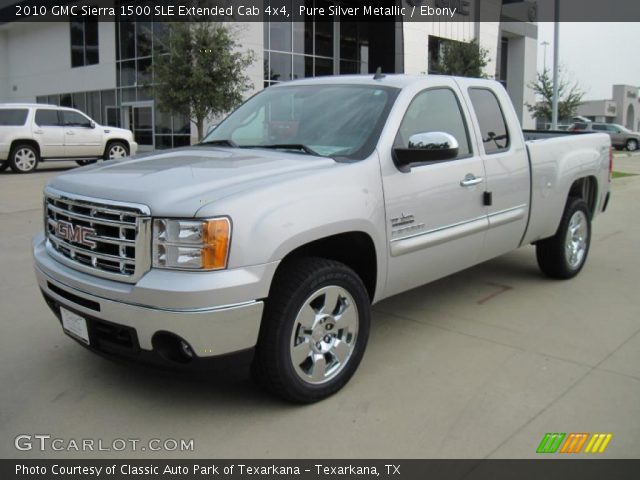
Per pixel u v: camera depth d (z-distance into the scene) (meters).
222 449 3.10
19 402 3.57
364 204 3.62
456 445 3.12
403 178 3.94
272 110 4.57
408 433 3.23
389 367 4.04
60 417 3.41
